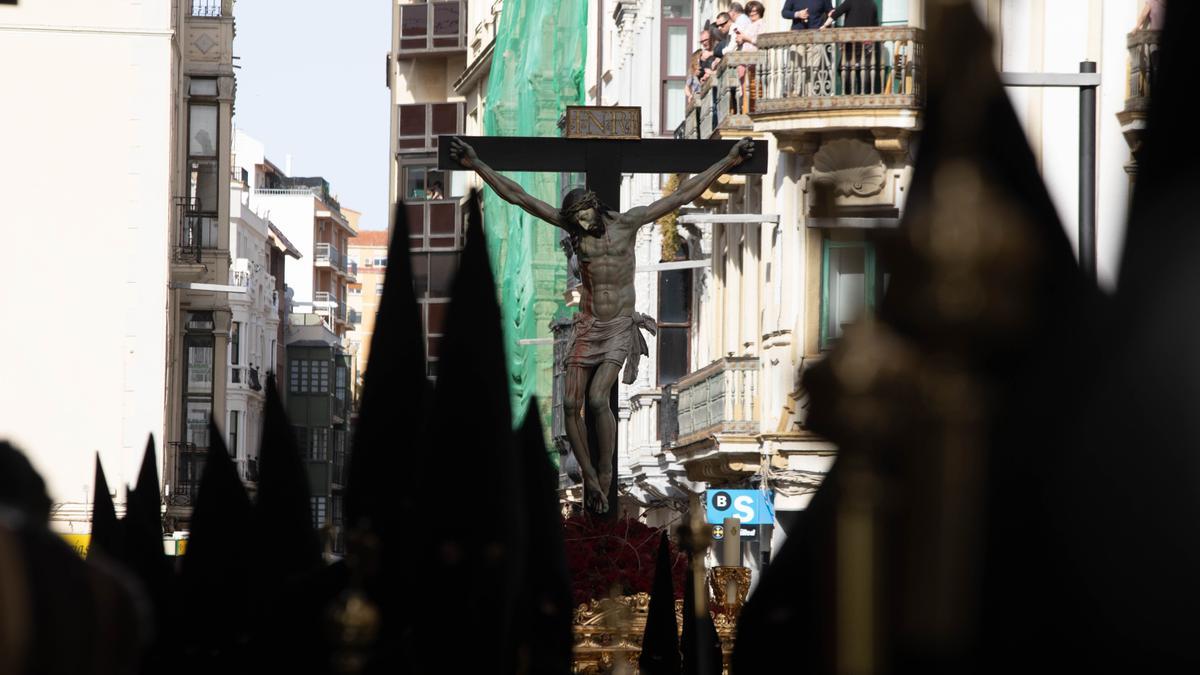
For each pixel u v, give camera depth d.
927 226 4.14
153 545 11.52
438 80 153.62
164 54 91.69
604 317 21.05
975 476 4.14
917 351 4.15
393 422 8.59
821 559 4.95
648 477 72.81
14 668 6.18
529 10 90.06
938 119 4.20
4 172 90.69
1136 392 4.13
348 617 7.88
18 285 90.19
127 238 91.00
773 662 5.25
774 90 53.16
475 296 8.08
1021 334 4.13
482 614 7.98
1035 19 40.72
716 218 55.72
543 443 10.03
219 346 111.56
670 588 13.89
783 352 55.16
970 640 4.18
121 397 90.19
